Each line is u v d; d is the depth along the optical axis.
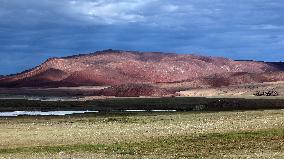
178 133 45.25
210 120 57.56
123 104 102.12
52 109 90.56
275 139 40.88
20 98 130.12
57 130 49.12
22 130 49.34
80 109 90.50
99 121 59.09
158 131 47.06
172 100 110.62
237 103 99.06
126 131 47.44
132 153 35.34
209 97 121.44
